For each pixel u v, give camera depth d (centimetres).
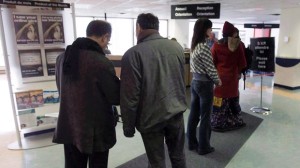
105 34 157
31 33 286
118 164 257
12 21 275
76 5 707
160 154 165
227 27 312
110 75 151
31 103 298
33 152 287
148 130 158
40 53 296
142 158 271
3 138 330
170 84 157
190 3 629
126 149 293
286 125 377
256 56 456
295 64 645
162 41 157
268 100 538
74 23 308
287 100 536
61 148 297
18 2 257
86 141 153
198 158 269
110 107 161
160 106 155
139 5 712
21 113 294
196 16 592
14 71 286
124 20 1139
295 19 652
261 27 1326
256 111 449
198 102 269
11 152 287
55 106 314
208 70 237
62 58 161
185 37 1047
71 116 158
